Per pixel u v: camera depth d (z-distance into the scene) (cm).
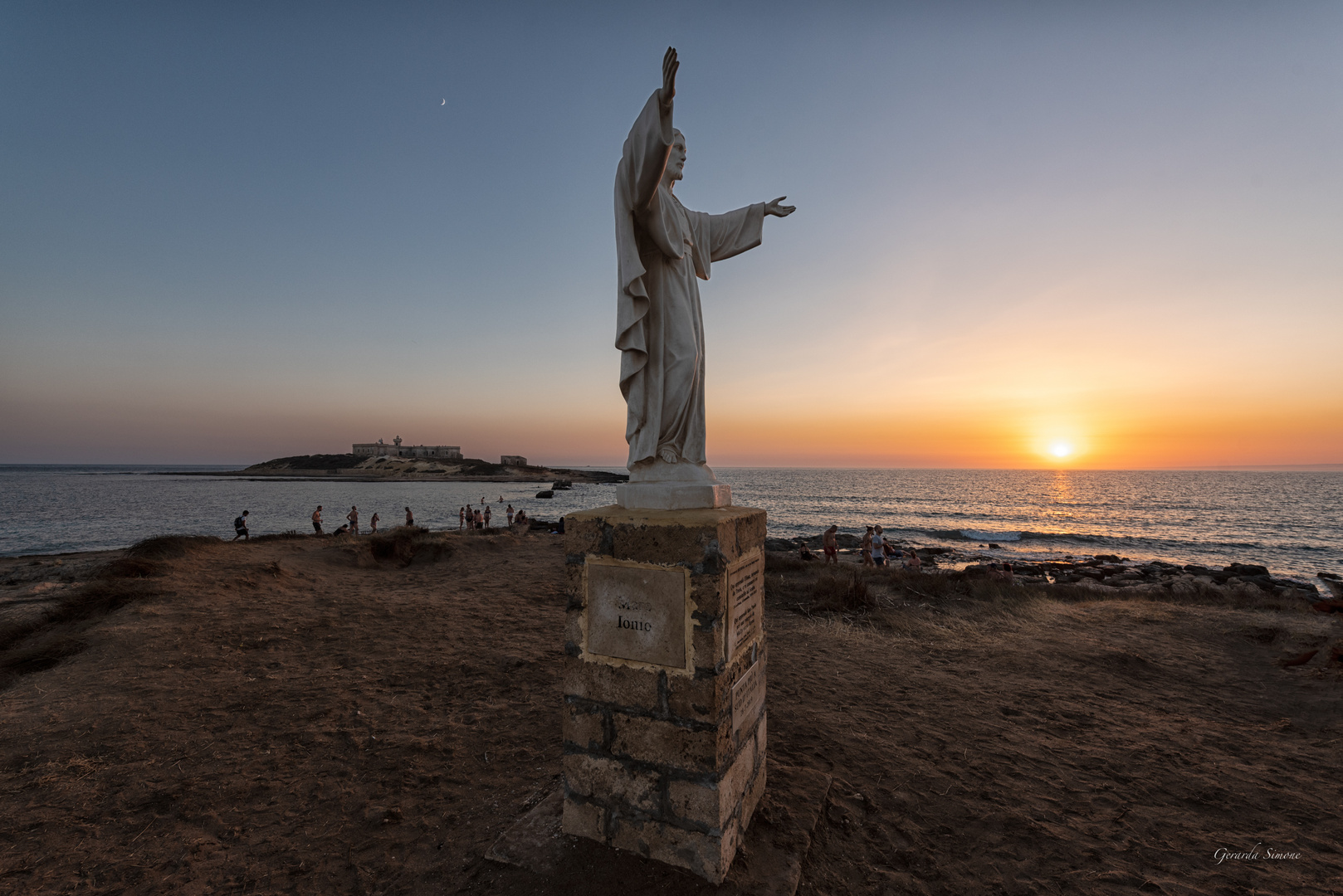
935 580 1311
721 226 443
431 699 595
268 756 473
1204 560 3038
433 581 1256
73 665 657
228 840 369
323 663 697
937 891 328
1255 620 961
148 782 433
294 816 393
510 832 354
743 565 345
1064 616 1027
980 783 448
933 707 605
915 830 385
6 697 580
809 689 650
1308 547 3528
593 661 336
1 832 373
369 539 1603
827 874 332
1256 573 2178
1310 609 1097
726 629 314
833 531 1878
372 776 443
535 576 1290
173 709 556
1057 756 498
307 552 1474
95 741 491
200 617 838
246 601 959
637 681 322
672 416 372
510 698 598
